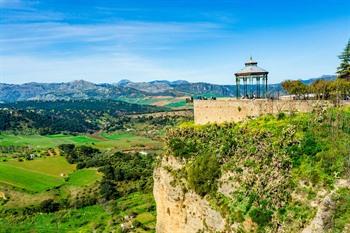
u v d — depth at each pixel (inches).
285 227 1759.4
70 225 5541.3
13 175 7465.6
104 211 5944.9
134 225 4729.3
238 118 2532.0
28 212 6053.2
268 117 2336.4
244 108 2502.5
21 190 6776.6
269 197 1878.7
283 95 2881.4
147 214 5157.5
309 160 1907.0
